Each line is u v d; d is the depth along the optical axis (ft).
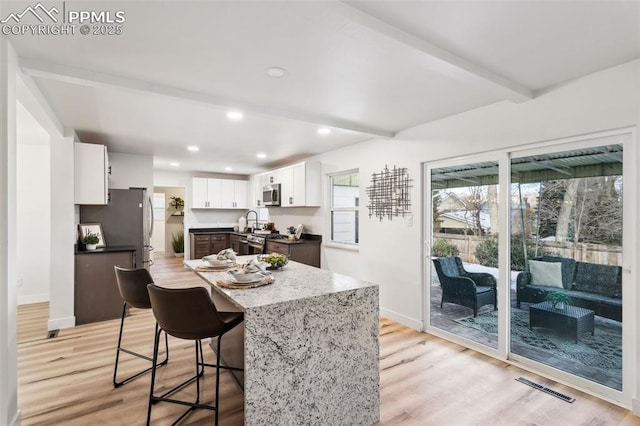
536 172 8.76
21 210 14.94
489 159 9.70
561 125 7.88
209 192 25.58
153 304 6.02
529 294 8.98
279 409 5.57
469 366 9.05
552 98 8.04
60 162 11.71
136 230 14.53
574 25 5.45
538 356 8.81
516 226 9.24
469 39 5.90
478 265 10.18
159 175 24.77
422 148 11.54
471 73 6.82
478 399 7.47
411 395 7.62
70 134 11.85
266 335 5.43
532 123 8.45
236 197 26.68
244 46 6.10
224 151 16.71
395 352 9.98
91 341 10.60
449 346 10.42
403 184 12.32
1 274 5.53
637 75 6.72
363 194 14.26
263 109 9.46
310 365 5.90
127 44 6.02
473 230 10.28
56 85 7.98
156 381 8.13
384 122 11.24
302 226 18.21
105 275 12.70
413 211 11.94
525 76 7.49
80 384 7.95
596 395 7.55
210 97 8.56
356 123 11.33
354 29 5.25
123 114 10.38
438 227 11.38
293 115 10.00
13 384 6.02
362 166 14.34
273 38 5.81
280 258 8.71
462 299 10.66
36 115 8.94
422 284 11.72
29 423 6.47
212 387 7.93
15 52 6.15
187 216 25.95
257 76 7.44
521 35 5.76
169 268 23.93
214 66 6.93
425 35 5.76
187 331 5.77
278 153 17.28
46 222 15.37
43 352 9.77
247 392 5.27
